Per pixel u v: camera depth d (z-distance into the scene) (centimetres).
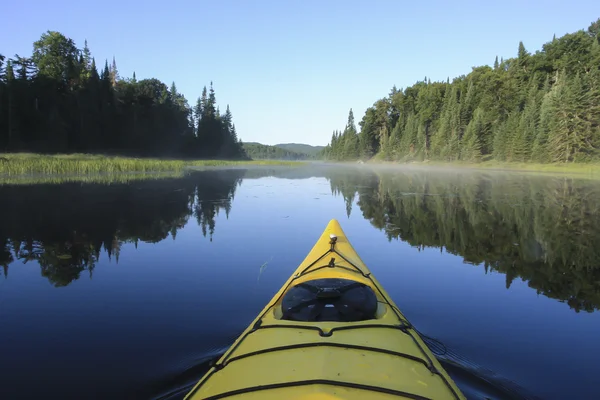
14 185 1978
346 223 1205
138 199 1602
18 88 4941
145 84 8106
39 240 942
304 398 244
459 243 952
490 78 5697
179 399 368
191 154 7888
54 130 4984
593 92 3953
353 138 10131
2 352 448
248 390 262
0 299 602
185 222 1178
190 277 705
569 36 5475
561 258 816
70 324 520
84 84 5884
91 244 917
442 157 5775
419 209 1461
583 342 473
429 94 7031
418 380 282
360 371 279
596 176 3281
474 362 431
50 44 5706
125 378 400
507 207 1477
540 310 566
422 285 670
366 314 384
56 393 376
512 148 4722
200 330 504
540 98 4897
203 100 9069
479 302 595
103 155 5306
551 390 383
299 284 433
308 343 316
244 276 718
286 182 2747
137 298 609
